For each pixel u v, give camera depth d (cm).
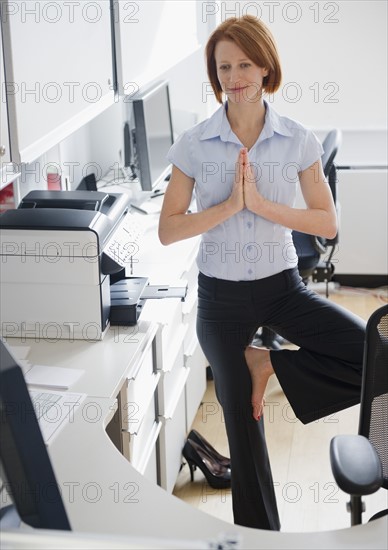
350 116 522
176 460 346
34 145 242
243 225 280
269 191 282
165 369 309
